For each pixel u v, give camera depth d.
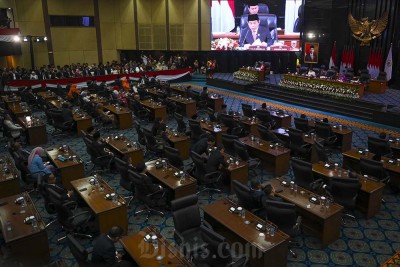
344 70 23.47
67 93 20.53
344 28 24.62
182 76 27.47
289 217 6.80
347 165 10.55
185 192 8.64
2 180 8.82
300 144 11.61
